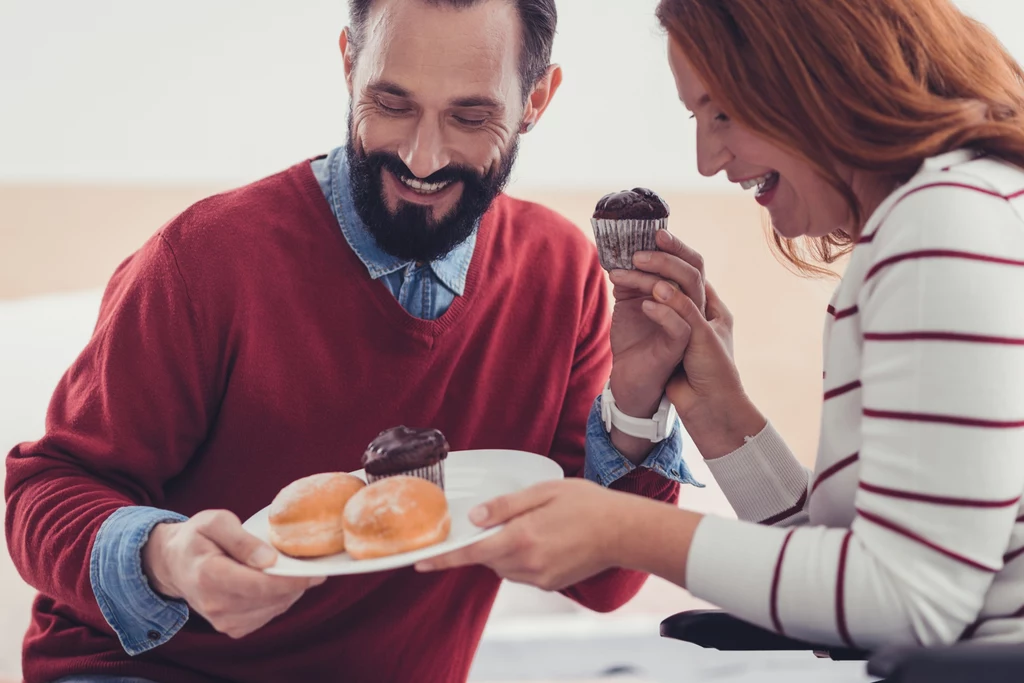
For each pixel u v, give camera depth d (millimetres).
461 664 1626
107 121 2654
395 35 1327
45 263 2680
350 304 1479
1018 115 1149
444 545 1087
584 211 2889
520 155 2857
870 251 1067
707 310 1488
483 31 1339
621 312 1465
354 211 1489
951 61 1127
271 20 2639
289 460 1464
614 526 1065
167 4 2604
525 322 1609
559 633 2582
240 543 1080
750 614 1029
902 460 980
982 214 1000
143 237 2705
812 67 1093
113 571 1193
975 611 986
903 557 976
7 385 2330
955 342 962
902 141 1074
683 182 2955
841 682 2250
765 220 1496
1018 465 975
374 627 1499
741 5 1114
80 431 1396
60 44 2592
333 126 2719
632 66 2844
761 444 1384
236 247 1453
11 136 2629
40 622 1490
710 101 1182
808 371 3018
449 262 1525
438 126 1370
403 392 1493
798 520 1347
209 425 1480
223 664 1452
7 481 1401
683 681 2490
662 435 1465
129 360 1403
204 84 2662
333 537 1132
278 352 1450
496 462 1348
